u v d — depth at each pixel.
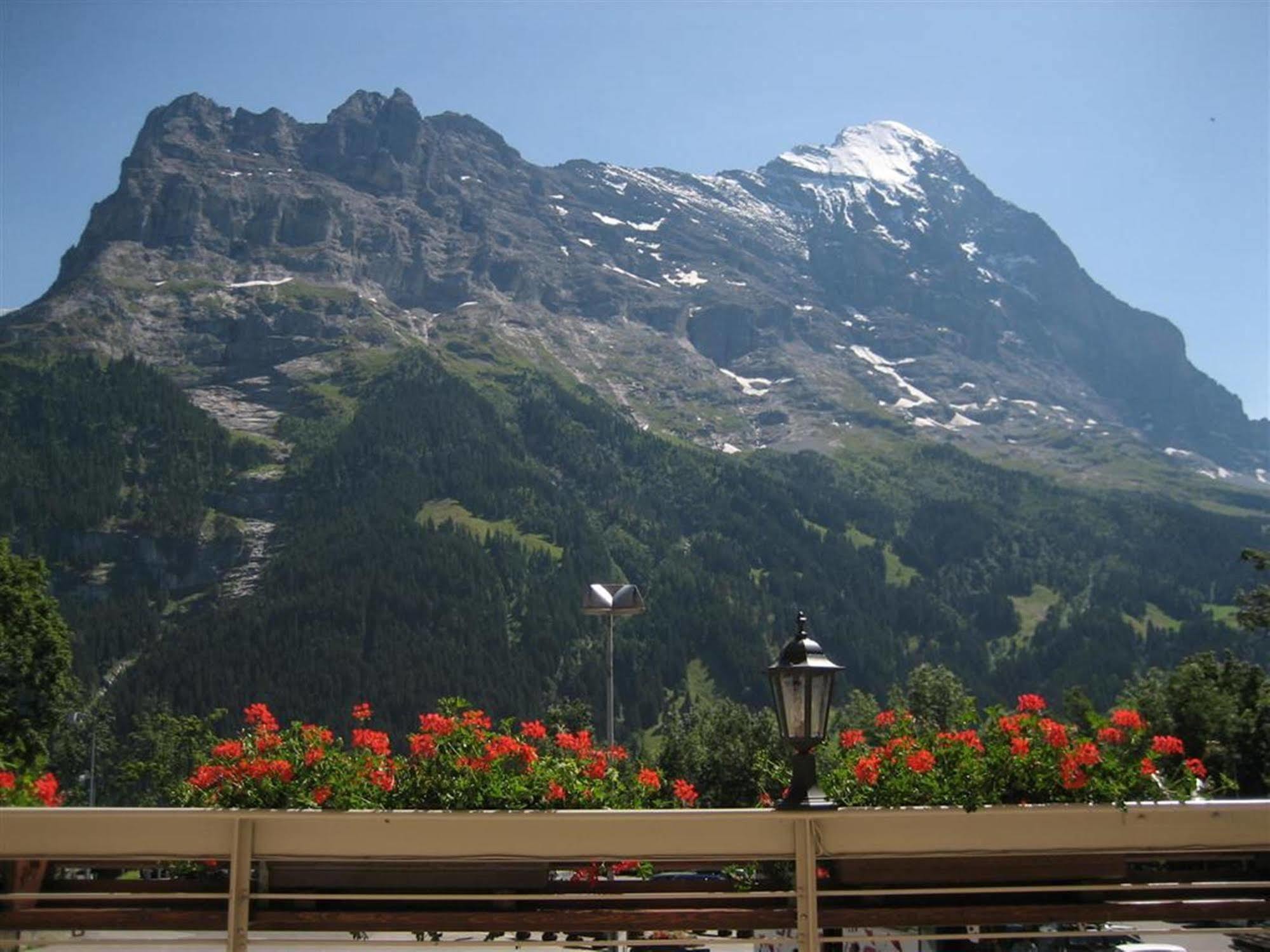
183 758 93.25
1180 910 8.16
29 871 8.18
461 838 7.95
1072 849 8.21
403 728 156.12
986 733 8.88
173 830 7.88
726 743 71.25
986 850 8.16
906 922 8.06
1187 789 8.45
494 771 8.21
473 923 7.93
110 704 148.38
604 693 169.50
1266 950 14.98
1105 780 8.29
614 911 8.08
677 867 8.61
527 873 8.12
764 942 8.13
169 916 7.89
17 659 44.72
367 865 8.02
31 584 46.88
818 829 8.05
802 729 8.02
